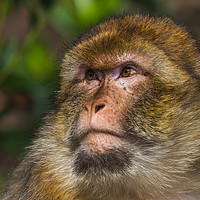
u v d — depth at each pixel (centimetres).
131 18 1581
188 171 1405
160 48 1447
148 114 1383
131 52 1413
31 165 1617
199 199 1402
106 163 1335
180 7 4628
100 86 1417
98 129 1348
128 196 1384
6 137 2509
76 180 1414
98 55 1430
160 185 1391
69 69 1550
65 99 1542
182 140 1412
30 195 1553
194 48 1545
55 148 1538
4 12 2484
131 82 1395
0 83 2466
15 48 2478
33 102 2575
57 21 2419
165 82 1413
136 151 1359
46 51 2588
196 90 1463
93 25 1670
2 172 2386
